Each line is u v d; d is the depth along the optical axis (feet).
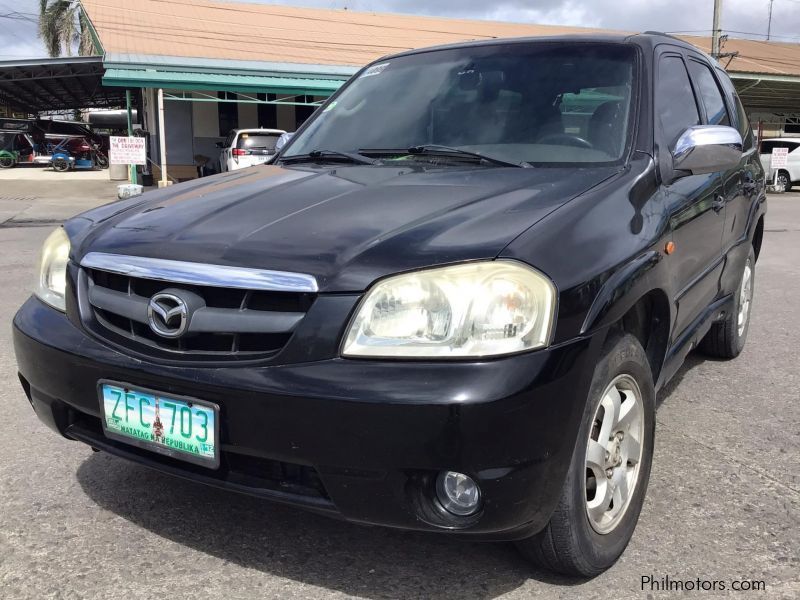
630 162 8.80
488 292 6.17
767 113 108.47
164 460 7.26
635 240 7.55
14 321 8.42
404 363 6.12
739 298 14.40
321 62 64.08
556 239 6.71
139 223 8.00
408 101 10.99
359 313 6.27
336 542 8.19
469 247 6.44
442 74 11.12
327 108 12.09
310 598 7.19
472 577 7.53
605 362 7.11
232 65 58.49
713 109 12.53
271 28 77.56
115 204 9.40
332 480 6.29
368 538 8.27
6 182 74.84
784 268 27.50
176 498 9.16
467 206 7.37
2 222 42.24
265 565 7.74
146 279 7.04
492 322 6.13
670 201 8.88
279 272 6.48
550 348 6.25
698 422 11.83
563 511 6.80
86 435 7.91
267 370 6.38
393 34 82.64
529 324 6.21
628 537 7.89
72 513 8.78
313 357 6.29
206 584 7.41
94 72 70.13
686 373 14.39
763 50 107.04
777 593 7.30
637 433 8.02
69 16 121.90
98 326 7.45
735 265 13.10
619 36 10.73
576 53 10.43
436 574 7.58
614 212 7.58
